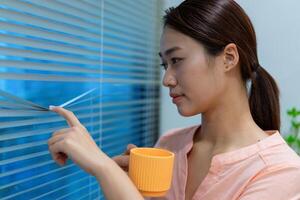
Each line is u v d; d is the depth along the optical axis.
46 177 0.92
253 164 0.69
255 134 0.75
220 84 0.71
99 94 1.16
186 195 0.79
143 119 1.57
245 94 0.77
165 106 1.63
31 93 0.91
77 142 0.58
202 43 0.69
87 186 1.12
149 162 0.59
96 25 1.12
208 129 0.80
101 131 1.19
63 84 1.03
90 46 1.08
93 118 1.13
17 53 0.78
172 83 0.72
